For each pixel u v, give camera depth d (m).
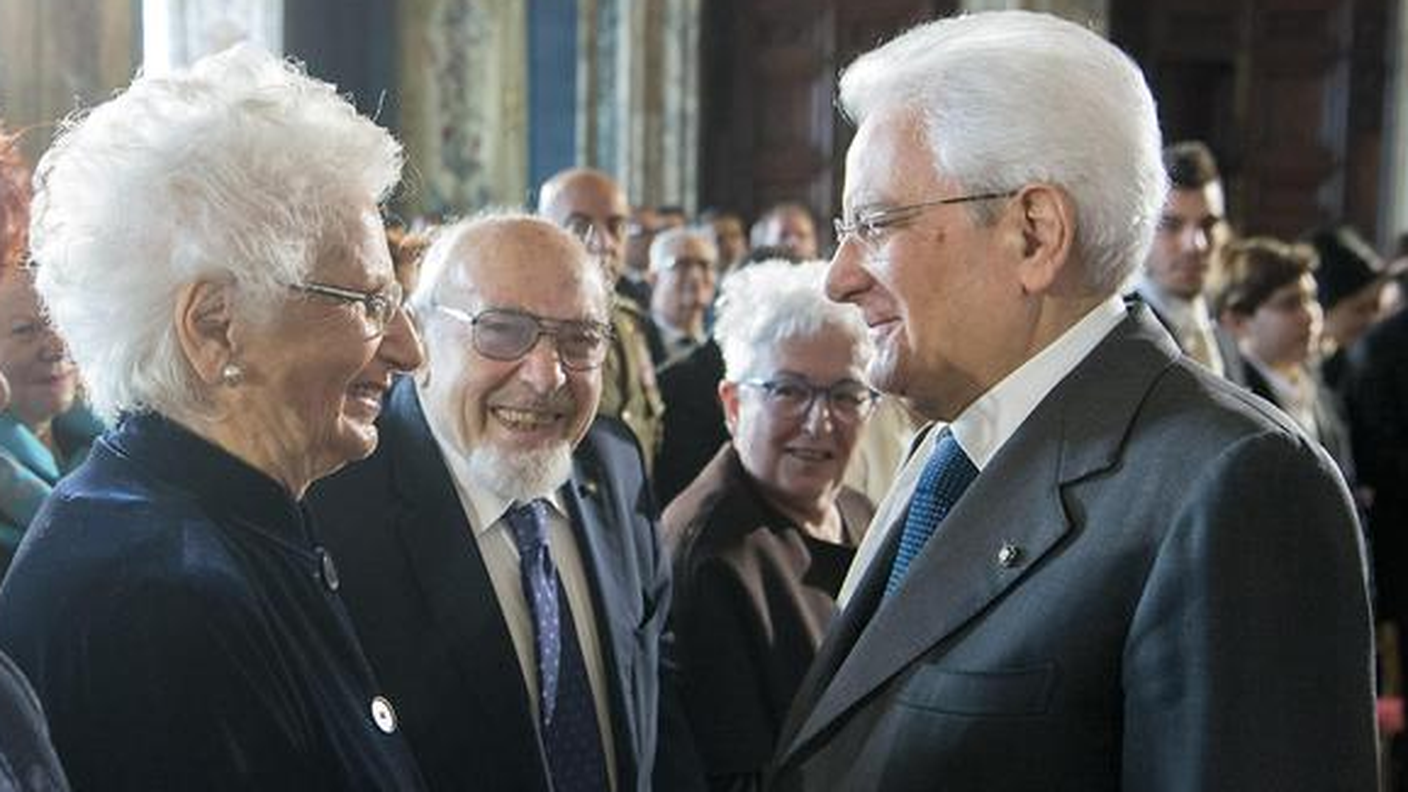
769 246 6.12
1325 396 5.24
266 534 1.48
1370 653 1.50
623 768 2.23
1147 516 1.53
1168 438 1.56
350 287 1.52
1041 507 1.61
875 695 1.68
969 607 1.62
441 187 10.26
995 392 1.69
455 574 2.13
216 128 1.46
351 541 2.12
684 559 2.58
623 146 11.62
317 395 1.52
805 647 2.54
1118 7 11.90
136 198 1.46
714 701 2.47
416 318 2.25
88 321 1.48
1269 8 11.89
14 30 4.50
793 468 2.67
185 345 1.46
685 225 8.97
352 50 9.20
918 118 1.65
